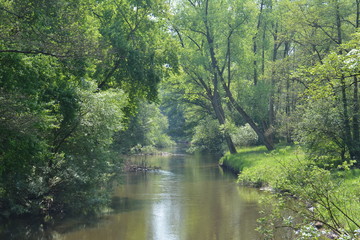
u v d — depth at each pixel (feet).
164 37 85.30
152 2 79.15
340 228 27.27
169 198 67.46
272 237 32.30
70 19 37.99
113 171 79.05
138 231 46.50
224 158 120.98
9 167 42.75
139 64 74.38
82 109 55.26
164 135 213.46
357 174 53.11
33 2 35.06
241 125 148.25
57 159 55.57
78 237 44.04
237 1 105.91
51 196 54.95
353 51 35.86
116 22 72.95
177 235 44.32
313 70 39.91
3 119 34.60
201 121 171.94
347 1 73.87
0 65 38.83
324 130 64.28
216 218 51.78
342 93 62.28
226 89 113.09
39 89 45.01
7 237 43.80
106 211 57.52
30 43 34.76
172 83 128.47
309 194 28.37
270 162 77.00
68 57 37.70
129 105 85.76
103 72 74.23
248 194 68.39
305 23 77.66
